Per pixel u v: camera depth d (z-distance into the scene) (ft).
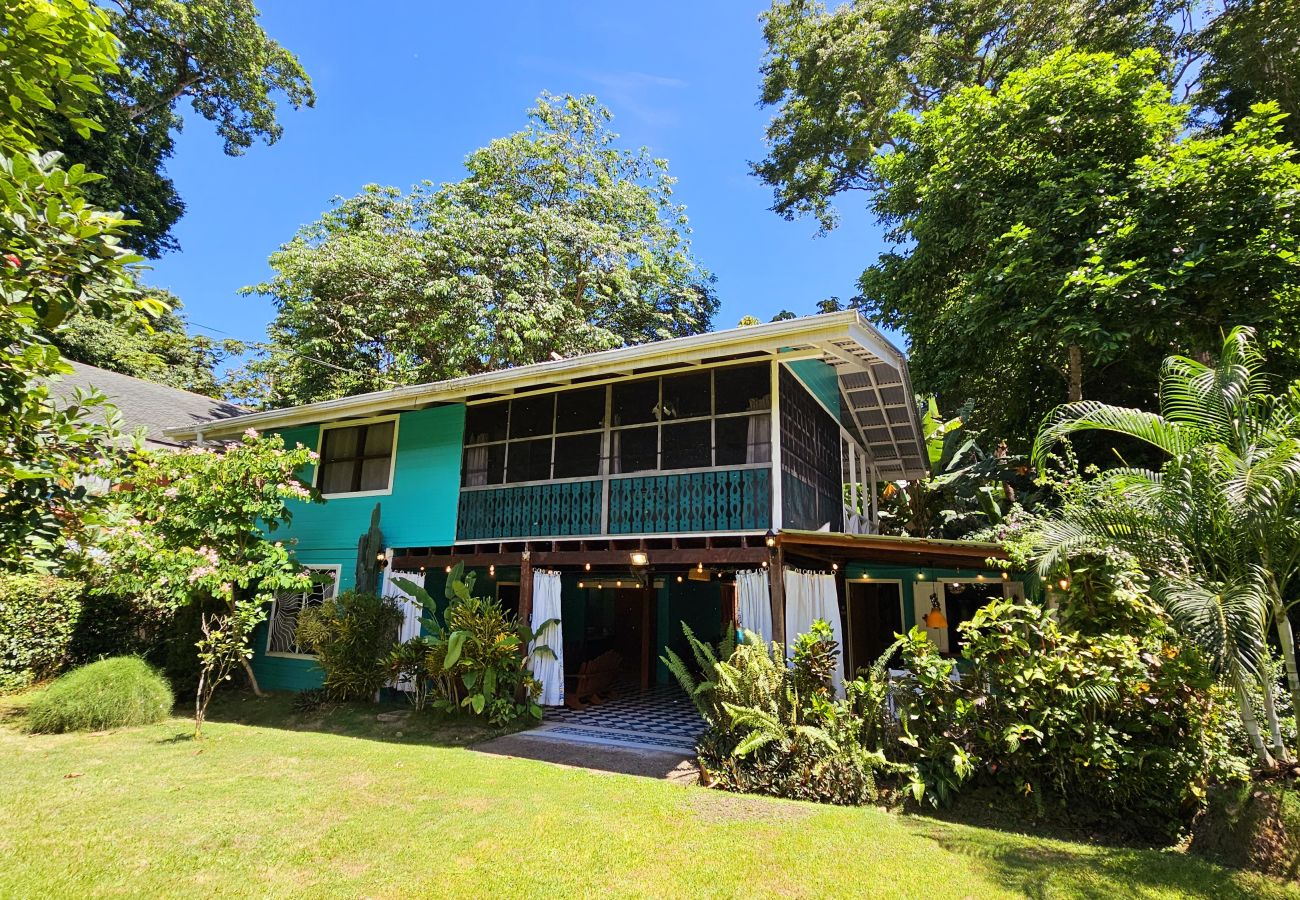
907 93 65.62
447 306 57.31
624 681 42.70
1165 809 16.61
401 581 31.60
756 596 24.84
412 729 26.94
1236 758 17.21
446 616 29.45
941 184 40.73
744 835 15.49
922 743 19.43
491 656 27.61
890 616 38.29
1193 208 30.40
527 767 21.24
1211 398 17.48
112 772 19.76
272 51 76.48
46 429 10.82
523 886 12.62
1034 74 36.94
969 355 41.98
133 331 10.81
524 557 29.60
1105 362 32.27
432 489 34.37
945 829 16.30
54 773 19.52
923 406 50.96
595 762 22.20
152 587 26.86
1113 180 33.40
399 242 61.16
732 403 27.89
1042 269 33.42
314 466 38.55
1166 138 35.86
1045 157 35.76
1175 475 16.71
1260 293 29.86
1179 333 32.99
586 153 68.80
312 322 62.90
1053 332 33.99
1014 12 54.90
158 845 14.19
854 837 15.51
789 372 29.48
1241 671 14.98
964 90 40.81
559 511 30.30
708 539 26.71
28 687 31.89
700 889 12.71
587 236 62.44
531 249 61.41
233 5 71.00
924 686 19.66
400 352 63.93
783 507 26.71
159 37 69.26
